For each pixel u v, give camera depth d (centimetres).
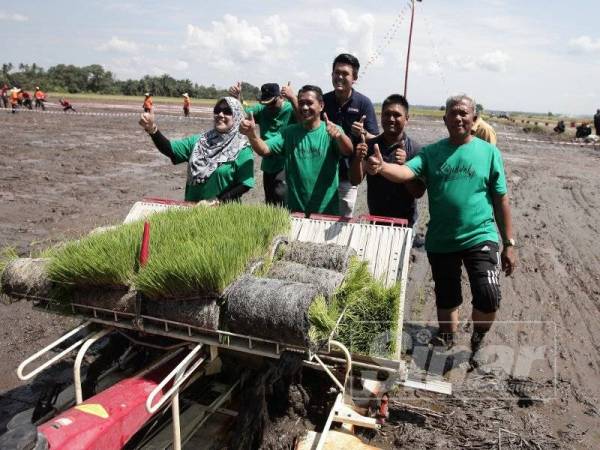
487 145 445
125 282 303
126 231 365
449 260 462
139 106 4916
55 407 348
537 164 2036
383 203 545
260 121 711
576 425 420
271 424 341
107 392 274
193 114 3922
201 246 317
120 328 330
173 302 294
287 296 280
